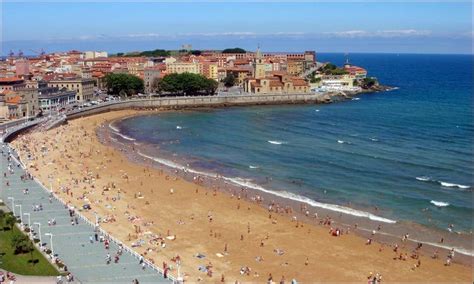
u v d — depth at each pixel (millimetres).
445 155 173500
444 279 85625
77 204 121500
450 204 122125
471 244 100250
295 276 86562
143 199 128000
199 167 162125
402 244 100625
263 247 98938
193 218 114750
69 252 92000
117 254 91562
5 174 145750
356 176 148375
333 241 102188
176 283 80688
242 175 152250
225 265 90688
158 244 99125
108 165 161625
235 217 115812
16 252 89750
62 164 160500
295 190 136625
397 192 132125
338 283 84000
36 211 114188
